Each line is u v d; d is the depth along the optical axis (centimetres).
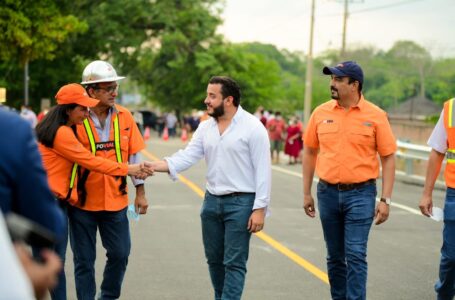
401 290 751
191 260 866
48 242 224
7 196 240
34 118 3008
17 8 2839
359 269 591
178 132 6319
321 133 618
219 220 589
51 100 4894
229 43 5759
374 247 986
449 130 603
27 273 214
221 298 587
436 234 1101
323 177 617
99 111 589
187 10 5359
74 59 5031
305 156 643
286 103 8400
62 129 552
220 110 574
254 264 855
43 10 2923
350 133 605
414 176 2036
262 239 1020
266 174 574
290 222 1183
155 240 991
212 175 585
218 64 5656
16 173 242
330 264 634
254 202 574
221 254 601
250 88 6550
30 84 4600
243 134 573
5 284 184
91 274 596
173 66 5550
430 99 11038
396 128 5088
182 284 751
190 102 6300
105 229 598
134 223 1131
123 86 11350
